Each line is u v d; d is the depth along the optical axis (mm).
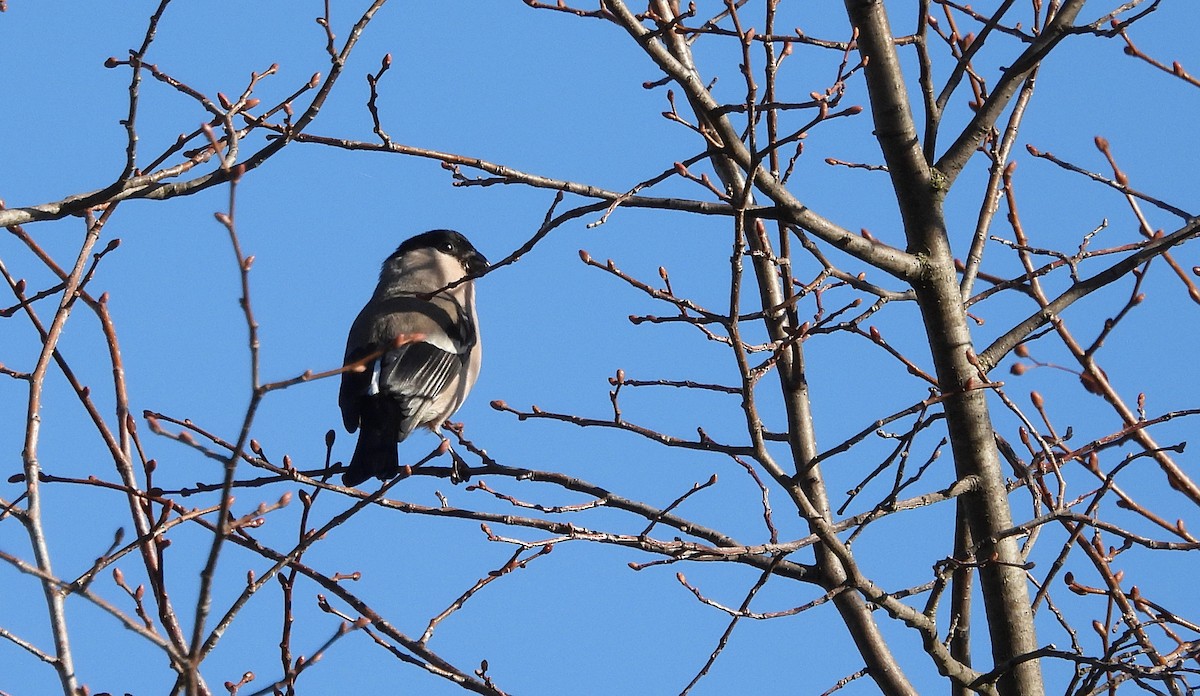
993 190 11172
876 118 10281
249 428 6176
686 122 8938
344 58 8711
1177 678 8875
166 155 9078
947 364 10016
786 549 9219
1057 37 10344
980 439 9922
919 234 10156
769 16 8891
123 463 9039
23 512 8148
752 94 8422
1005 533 9297
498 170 9461
